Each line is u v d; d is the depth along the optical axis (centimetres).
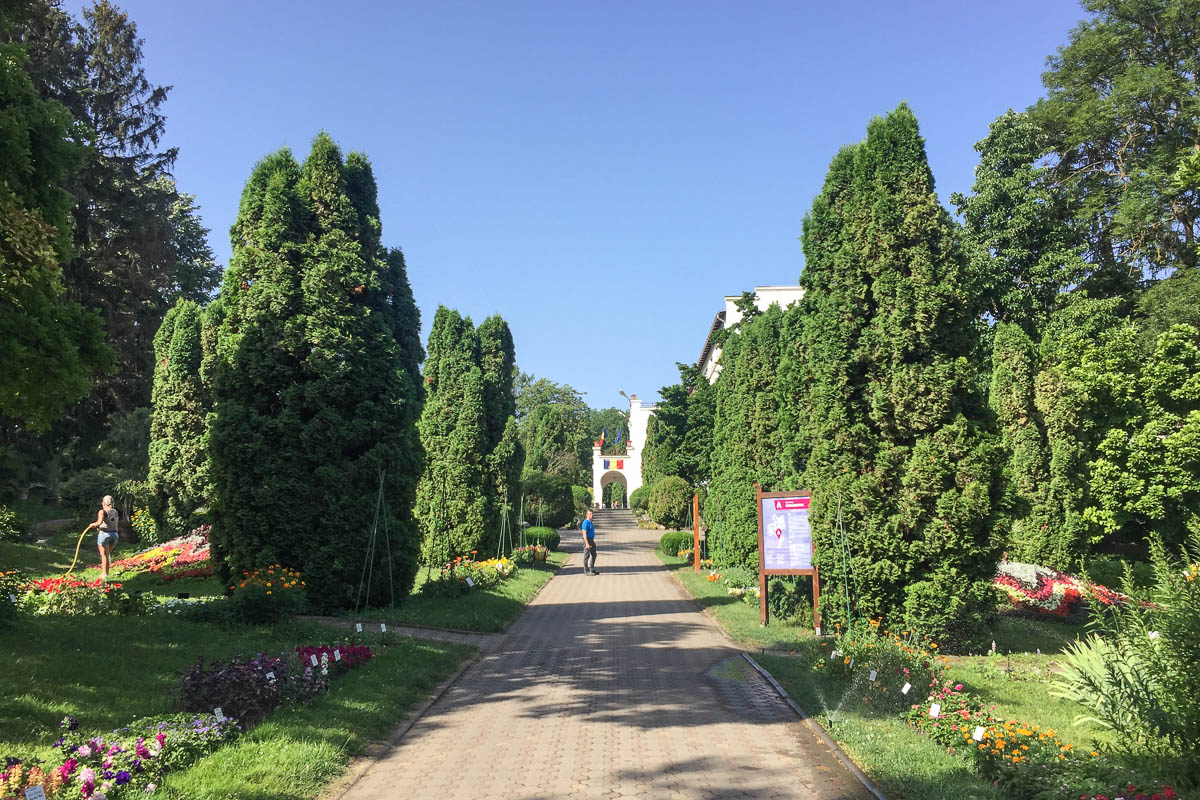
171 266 3734
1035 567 1827
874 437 1164
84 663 764
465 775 573
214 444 1290
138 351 3547
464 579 1580
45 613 1001
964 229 3212
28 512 3177
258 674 674
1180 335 1845
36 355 793
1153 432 1795
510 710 771
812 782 557
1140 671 609
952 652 1086
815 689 823
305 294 1339
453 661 986
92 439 3619
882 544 1102
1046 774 515
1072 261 2970
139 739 535
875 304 1195
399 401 1391
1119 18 3078
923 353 1145
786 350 1384
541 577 2127
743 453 2022
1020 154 3156
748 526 1964
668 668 977
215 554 1298
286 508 1277
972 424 1115
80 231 3131
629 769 587
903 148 1179
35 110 825
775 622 1306
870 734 657
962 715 635
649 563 2781
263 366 1298
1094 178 3266
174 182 4672
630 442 7769
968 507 1072
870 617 1112
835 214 1263
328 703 717
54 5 2942
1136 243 3000
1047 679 906
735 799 523
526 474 4019
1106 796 463
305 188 1387
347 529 1307
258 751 570
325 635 1043
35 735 554
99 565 2123
